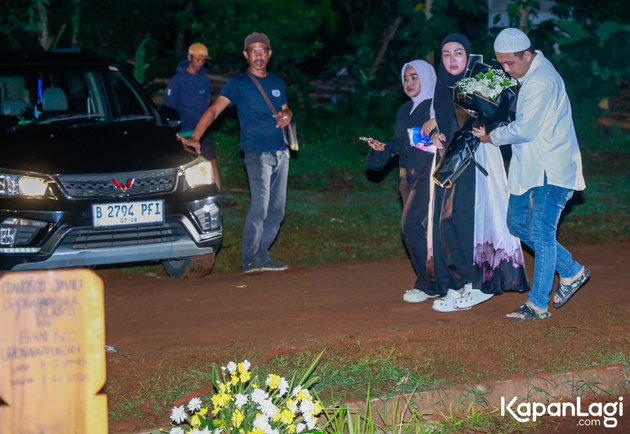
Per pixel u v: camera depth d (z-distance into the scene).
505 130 7.28
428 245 8.03
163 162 8.95
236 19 19.14
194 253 9.11
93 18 22.81
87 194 8.55
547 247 7.52
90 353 3.70
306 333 7.62
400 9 21.83
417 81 7.98
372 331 7.49
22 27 20.14
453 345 7.05
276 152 9.85
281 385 5.37
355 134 18.06
